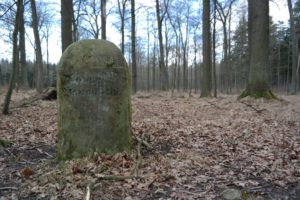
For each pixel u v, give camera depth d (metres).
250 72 13.62
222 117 11.01
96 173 5.38
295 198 4.73
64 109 6.16
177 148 7.16
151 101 15.90
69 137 6.14
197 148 7.21
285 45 47.88
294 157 6.44
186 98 17.42
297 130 8.88
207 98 16.91
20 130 8.91
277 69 48.69
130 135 6.58
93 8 31.78
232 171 5.75
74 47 6.18
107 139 6.17
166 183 5.20
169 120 10.61
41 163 6.22
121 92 6.27
